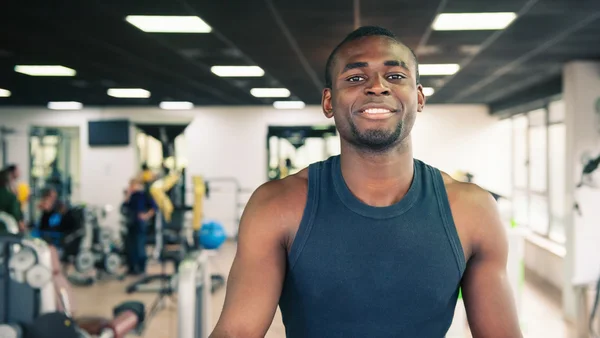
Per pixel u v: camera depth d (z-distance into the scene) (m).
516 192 10.16
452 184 0.99
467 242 0.96
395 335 0.91
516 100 8.77
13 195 6.35
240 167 11.20
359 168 0.93
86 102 10.22
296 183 0.97
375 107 0.91
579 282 5.03
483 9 3.74
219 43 4.93
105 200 11.14
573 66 5.70
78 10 3.83
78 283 7.29
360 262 0.90
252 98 9.63
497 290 0.95
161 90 8.47
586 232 5.58
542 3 3.59
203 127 11.20
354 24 4.16
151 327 5.24
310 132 11.10
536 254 7.96
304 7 3.67
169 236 6.77
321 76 6.95
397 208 0.92
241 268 0.95
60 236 6.95
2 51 5.39
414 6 3.64
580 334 4.97
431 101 10.11
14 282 2.73
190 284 3.21
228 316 0.92
